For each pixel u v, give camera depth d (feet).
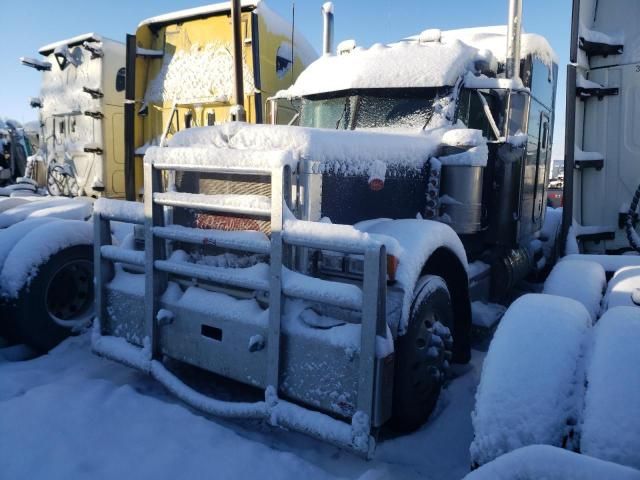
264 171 8.58
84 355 12.87
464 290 11.17
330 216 9.51
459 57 13.97
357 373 7.91
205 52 22.09
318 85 15.31
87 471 7.86
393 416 9.09
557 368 6.35
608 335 6.30
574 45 14.94
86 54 24.39
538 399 6.19
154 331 10.46
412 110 13.84
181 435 8.89
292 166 8.61
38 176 28.66
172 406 9.78
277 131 9.12
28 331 13.00
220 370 9.46
